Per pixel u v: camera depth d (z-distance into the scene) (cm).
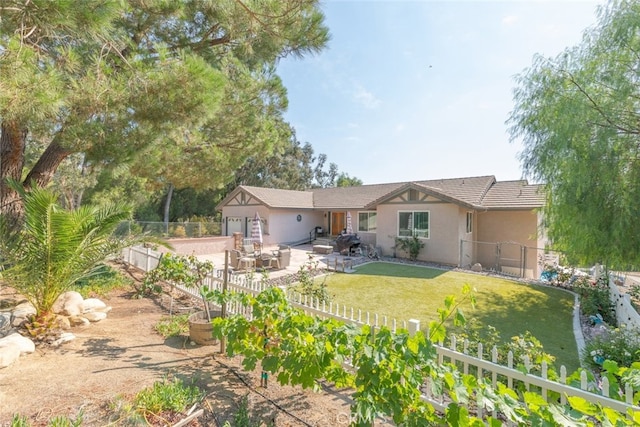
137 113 537
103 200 1598
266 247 2084
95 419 285
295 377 313
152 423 283
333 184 5047
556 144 807
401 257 1627
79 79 465
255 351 357
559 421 171
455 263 1447
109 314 636
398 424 245
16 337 436
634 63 704
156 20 698
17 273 493
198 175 1062
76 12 360
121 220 579
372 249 1733
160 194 3019
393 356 253
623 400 252
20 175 665
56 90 382
